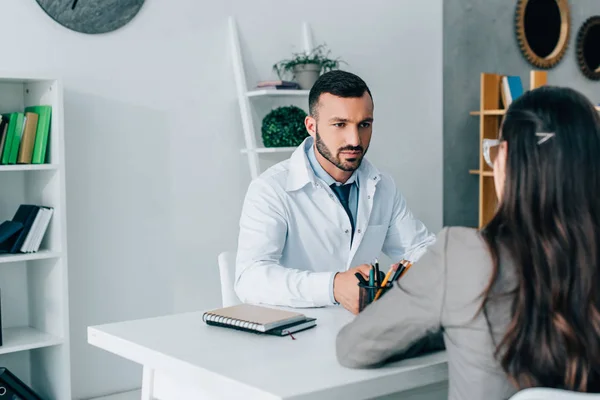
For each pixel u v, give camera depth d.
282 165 2.37
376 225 2.45
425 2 4.36
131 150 3.31
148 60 3.34
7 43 2.98
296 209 2.29
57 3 3.07
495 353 1.12
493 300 1.12
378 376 1.32
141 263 3.36
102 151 3.23
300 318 1.67
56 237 2.85
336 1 3.96
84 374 3.22
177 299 3.48
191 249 3.51
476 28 4.65
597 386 1.09
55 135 2.83
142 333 1.66
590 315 1.07
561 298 1.08
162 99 3.39
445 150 4.50
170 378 1.66
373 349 1.30
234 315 1.70
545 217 1.10
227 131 3.60
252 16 3.66
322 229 2.33
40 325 3.01
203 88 3.51
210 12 3.52
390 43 4.20
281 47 3.77
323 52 3.90
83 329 3.21
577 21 5.36
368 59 4.10
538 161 1.11
